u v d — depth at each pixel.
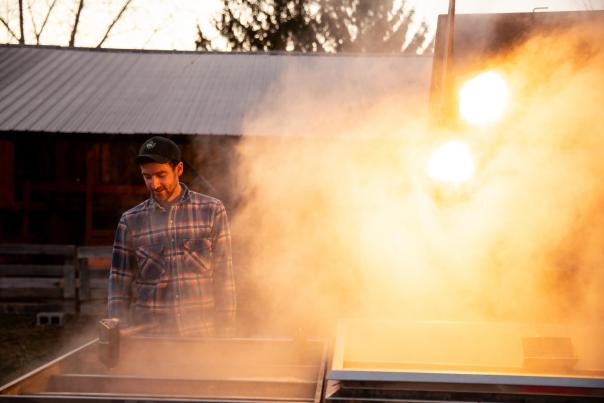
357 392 1.74
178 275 3.15
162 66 12.72
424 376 1.74
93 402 1.75
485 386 1.71
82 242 12.59
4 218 12.50
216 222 3.24
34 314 9.09
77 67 12.53
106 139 9.88
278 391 1.99
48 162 12.52
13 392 1.84
